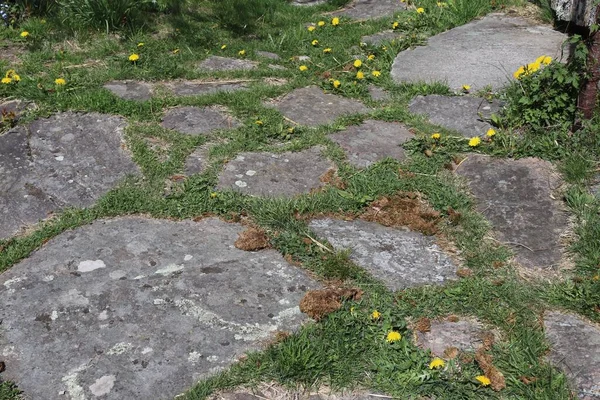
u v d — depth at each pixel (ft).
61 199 11.93
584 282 9.93
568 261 10.55
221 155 13.24
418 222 11.39
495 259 10.56
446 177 12.68
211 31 20.97
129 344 8.79
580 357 8.63
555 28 20.58
